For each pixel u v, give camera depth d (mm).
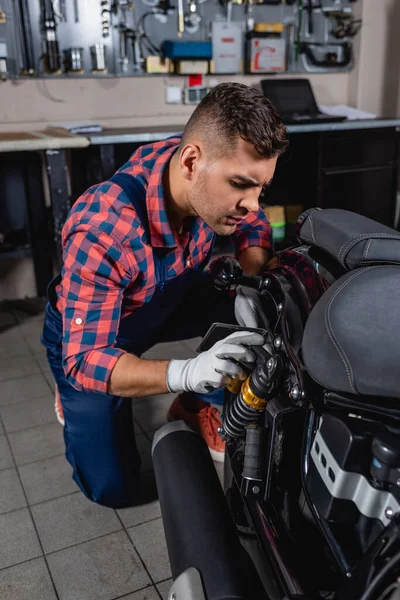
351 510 747
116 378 1097
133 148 3121
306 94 3428
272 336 1030
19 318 2910
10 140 2441
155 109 3309
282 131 967
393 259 870
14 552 1349
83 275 1096
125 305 1311
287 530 941
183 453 1184
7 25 2834
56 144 2490
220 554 935
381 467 680
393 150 3314
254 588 908
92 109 3158
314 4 3469
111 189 1163
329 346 783
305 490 835
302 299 993
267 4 3377
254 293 1155
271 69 3461
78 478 1457
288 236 3355
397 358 736
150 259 1215
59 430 1868
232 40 3344
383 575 649
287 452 942
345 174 3215
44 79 3002
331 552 822
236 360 981
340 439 723
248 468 957
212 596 866
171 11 3152
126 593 1222
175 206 1202
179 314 1618
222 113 947
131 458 1436
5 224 2980
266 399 938
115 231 1117
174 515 1044
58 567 1298
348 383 743
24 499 1537
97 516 1464
